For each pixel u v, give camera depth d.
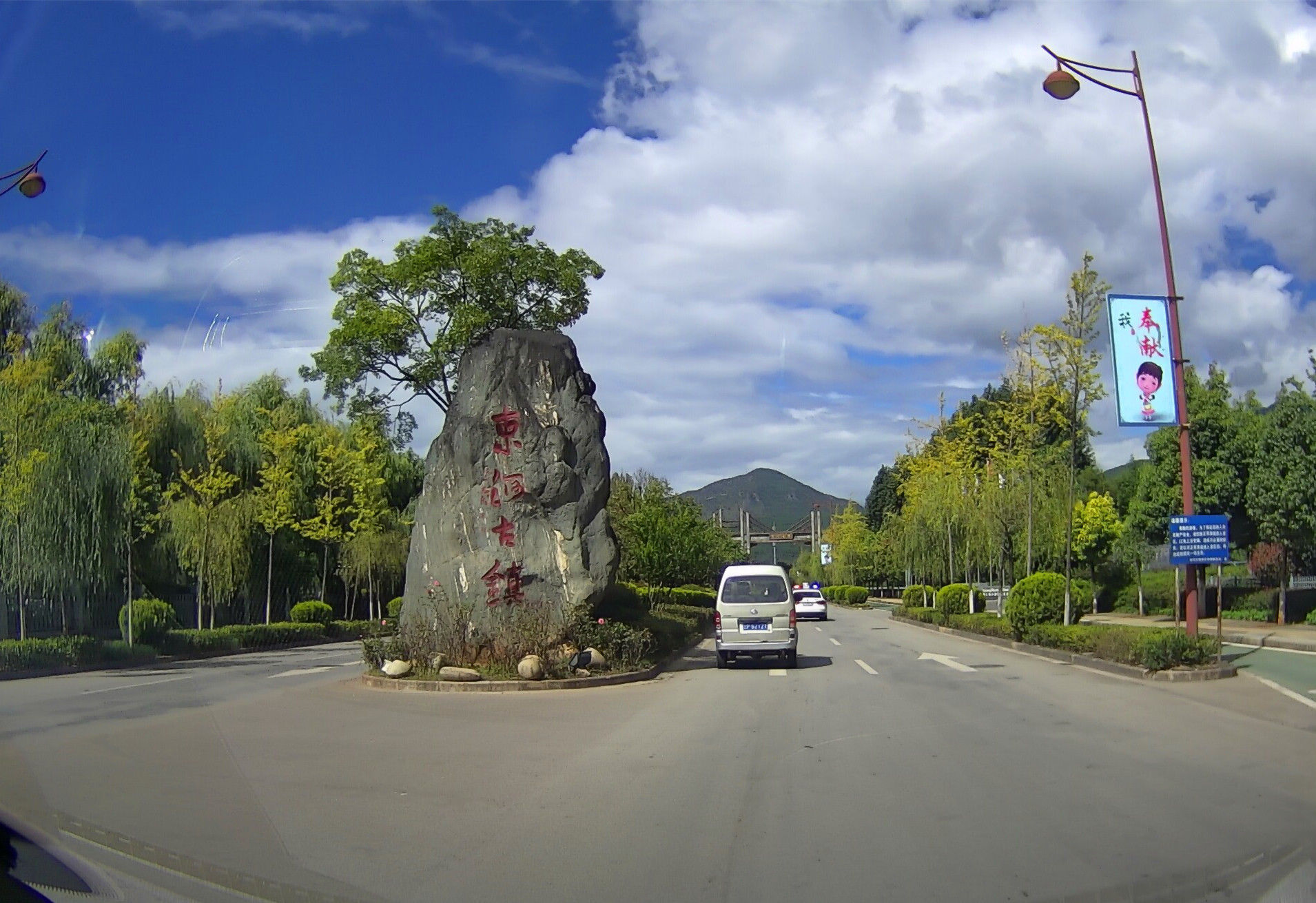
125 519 25.88
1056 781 8.28
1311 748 9.70
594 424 19.45
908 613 39.69
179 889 5.84
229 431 35.72
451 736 11.27
